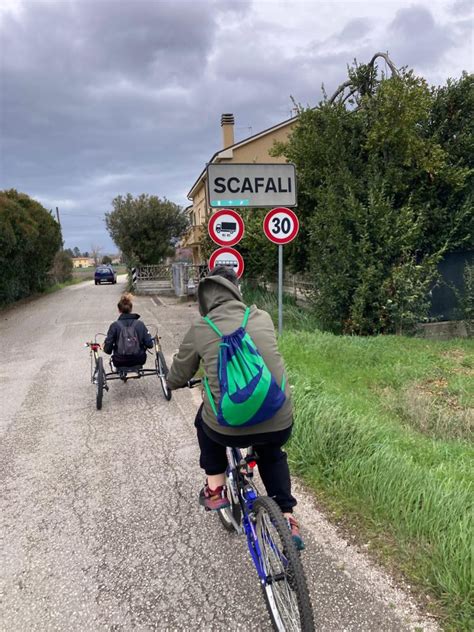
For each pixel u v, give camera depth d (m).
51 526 3.55
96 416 6.05
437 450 4.21
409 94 9.66
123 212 35.06
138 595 2.80
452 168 10.13
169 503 3.83
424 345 8.84
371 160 10.23
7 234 20.66
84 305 21.19
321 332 9.71
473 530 2.77
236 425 2.35
